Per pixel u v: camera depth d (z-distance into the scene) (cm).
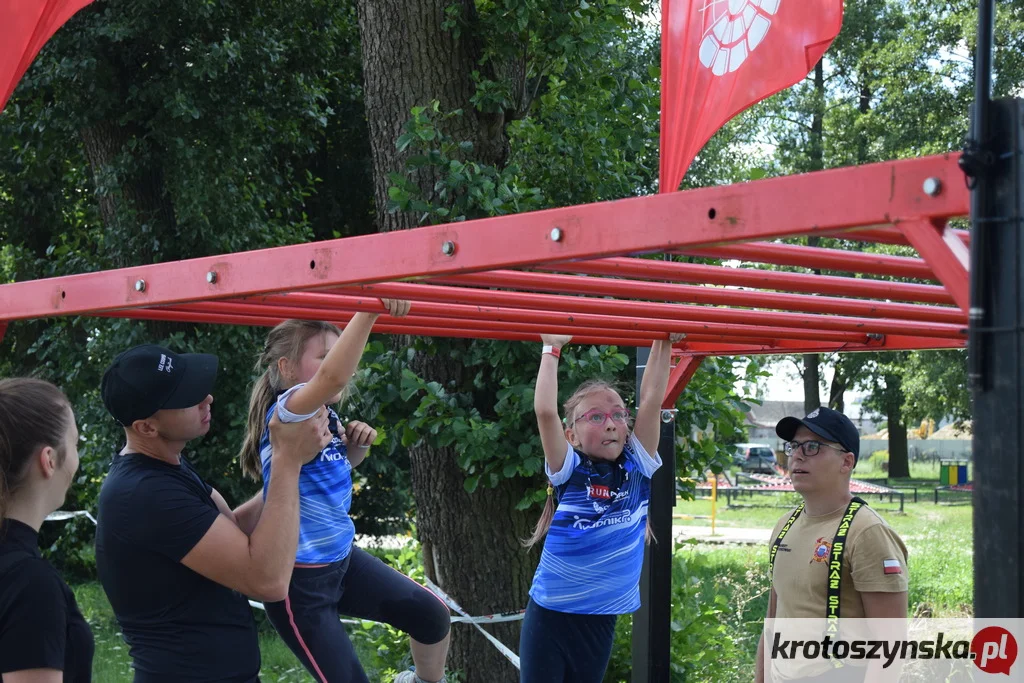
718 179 1769
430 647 328
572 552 357
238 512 292
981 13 151
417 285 257
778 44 256
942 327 346
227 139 1048
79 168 1169
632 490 368
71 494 1202
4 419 205
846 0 2628
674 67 282
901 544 307
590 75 632
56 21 360
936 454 4731
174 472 232
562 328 345
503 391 537
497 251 195
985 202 148
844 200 159
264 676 841
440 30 591
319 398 228
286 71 1092
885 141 2381
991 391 149
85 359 1027
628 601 368
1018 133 148
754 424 648
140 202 1045
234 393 1029
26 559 201
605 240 183
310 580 295
